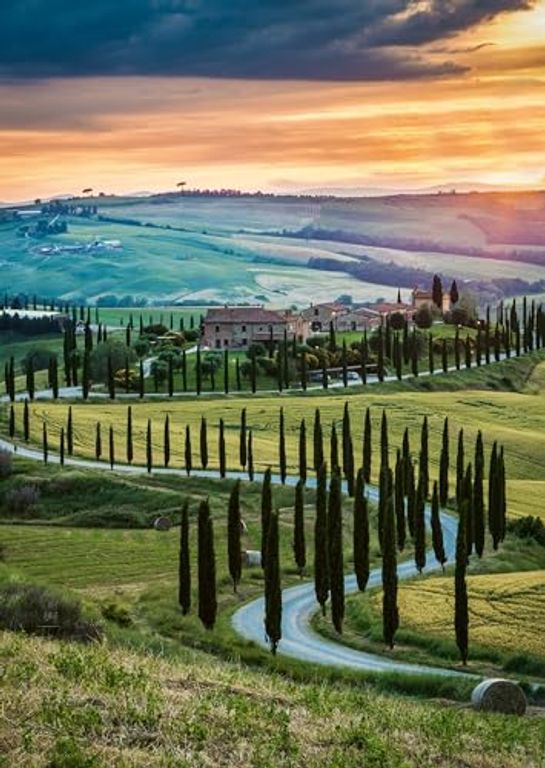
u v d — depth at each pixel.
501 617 112.50
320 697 45.94
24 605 65.62
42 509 189.50
